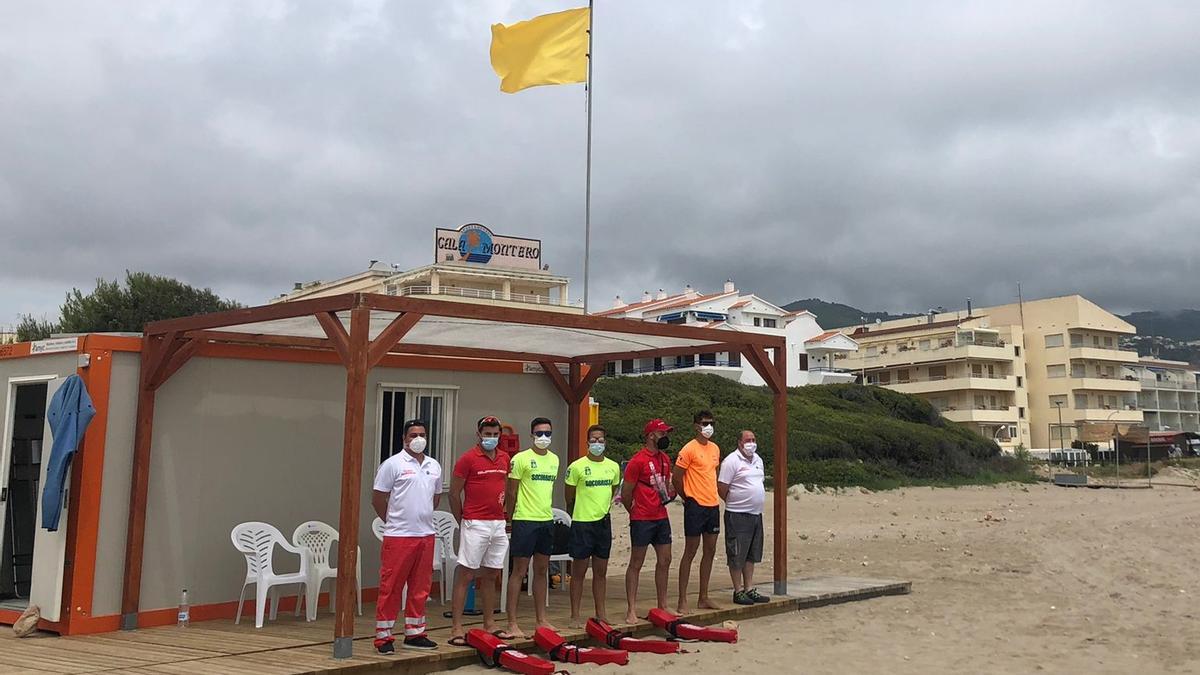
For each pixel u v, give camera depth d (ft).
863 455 126.31
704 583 30.22
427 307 23.00
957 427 162.40
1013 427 237.86
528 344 33.53
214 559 28.66
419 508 22.98
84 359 26.61
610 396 127.54
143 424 27.09
